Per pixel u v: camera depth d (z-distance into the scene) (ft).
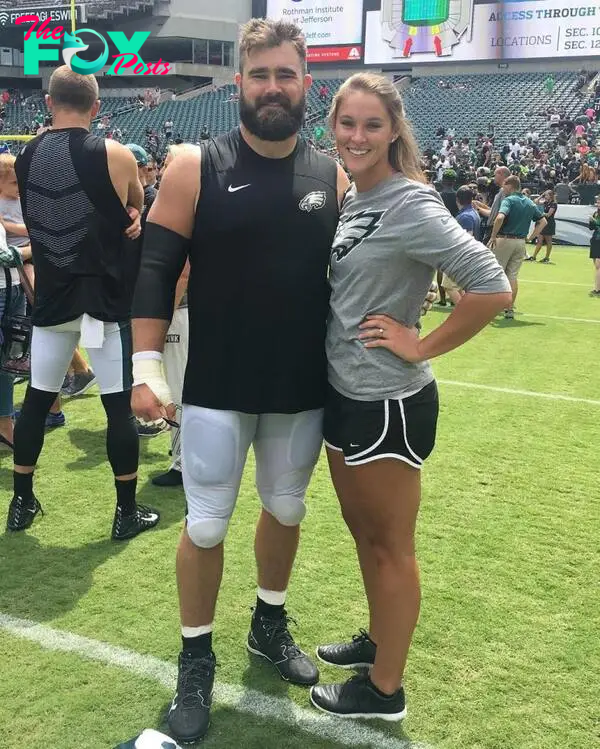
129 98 127.44
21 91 134.10
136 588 9.41
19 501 11.06
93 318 9.99
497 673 7.89
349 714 7.22
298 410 7.09
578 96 99.09
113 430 10.42
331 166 7.12
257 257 6.65
